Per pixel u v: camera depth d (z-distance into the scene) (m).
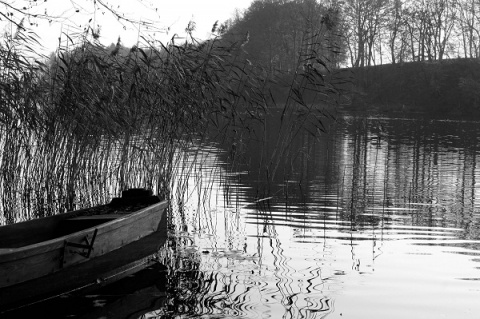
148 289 7.50
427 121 48.31
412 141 30.69
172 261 8.80
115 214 9.33
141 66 12.78
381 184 16.39
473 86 55.88
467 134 36.22
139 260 8.88
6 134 12.17
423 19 64.69
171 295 7.24
